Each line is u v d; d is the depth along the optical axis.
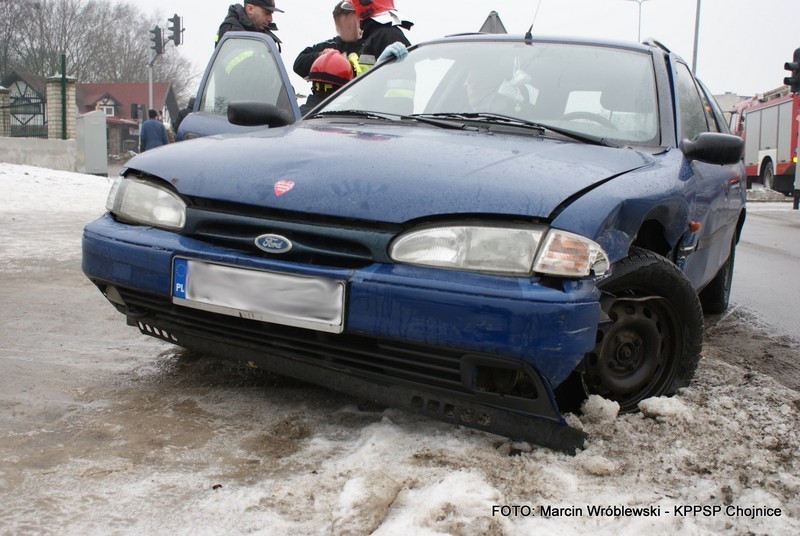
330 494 2.23
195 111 6.20
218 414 2.87
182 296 2.74
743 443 2.77
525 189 2.53
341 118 3.76
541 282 2.39
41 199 12.00
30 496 2.19
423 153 2.86
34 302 4.63
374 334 2.45
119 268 2.89
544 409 2.43
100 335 3.92
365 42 6.28
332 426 2.77
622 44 4.00
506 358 2.35
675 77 3.96
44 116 23.91
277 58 6.01
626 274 2.77
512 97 3.68
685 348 3.07
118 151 69.88
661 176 3.00
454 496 2.15
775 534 2.18
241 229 2.73
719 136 3.31
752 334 4.98
